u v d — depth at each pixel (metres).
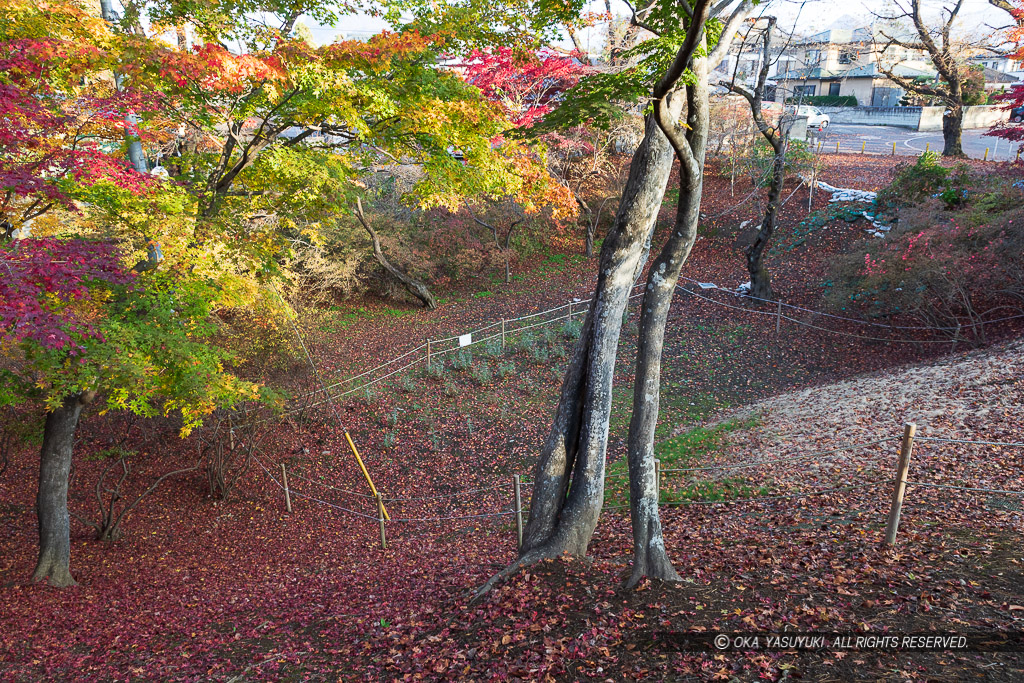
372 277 25.62
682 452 12.10
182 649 7.32
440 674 5.45
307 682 5.89
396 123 10.05
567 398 7.31
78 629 8.40
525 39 10.10
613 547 8.29
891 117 43.69
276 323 13.84
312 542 11.69
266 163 9.63
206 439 14.05
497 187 10.82
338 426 16.09
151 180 8.03
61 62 7.73
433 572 9.11
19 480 14.24
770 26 15.76
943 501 7.59
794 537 7.32
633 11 7.23
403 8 9.94
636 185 6.88
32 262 6.10
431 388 17.80
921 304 16.31
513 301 23.97
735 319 19.12
